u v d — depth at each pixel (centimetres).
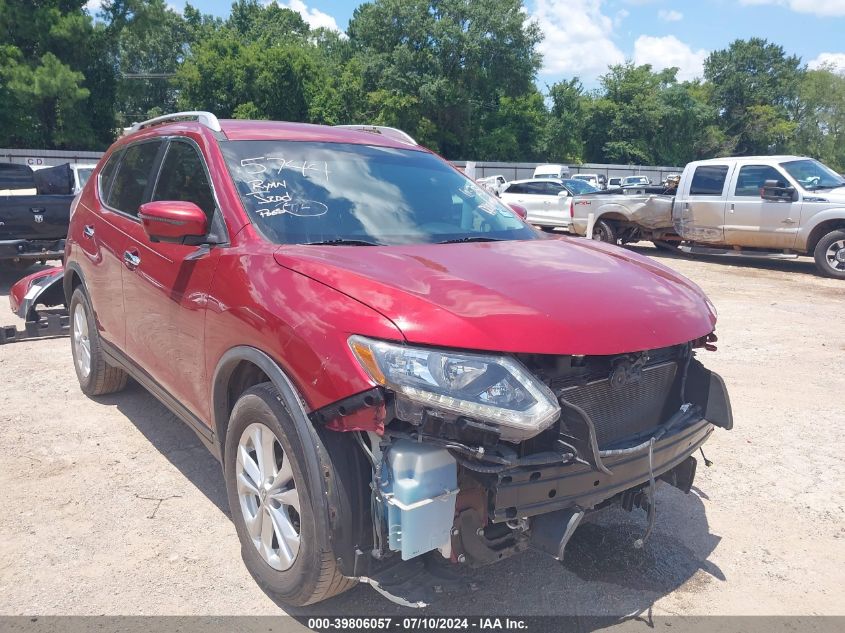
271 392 260
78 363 513
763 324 816
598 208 1520
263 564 277
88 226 468
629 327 256
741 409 526
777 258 1266
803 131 8794
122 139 479
